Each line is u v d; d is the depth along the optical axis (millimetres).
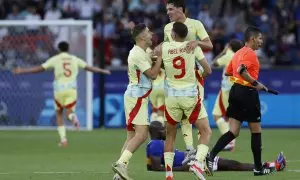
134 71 29219
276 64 66188
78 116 57594
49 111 57812
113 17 69250
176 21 31234
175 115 28625
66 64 46750
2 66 57594
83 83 57250
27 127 57812
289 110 58250
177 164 32844
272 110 58344
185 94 28250
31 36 57625
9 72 57625
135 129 29391
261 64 66250
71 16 70000
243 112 31234
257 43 31062
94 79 58625
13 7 69500
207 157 31391
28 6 70500
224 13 72438
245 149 43375
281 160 32531
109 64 63031
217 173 32312
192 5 74938
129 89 29422
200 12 70688
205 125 28906
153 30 66625
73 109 46875
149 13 68688
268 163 32219
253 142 31438
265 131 56125
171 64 28203
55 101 46875
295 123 58344
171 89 28391
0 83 57625
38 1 71062
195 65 29016
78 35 57406
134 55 29016
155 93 46219
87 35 57312
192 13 74188
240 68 30422
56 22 57125
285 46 68188
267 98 58312
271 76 58125
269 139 49875
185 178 30844
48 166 36375
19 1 71062
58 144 47656
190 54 28156
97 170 34531
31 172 33844
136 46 29219
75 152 43156
